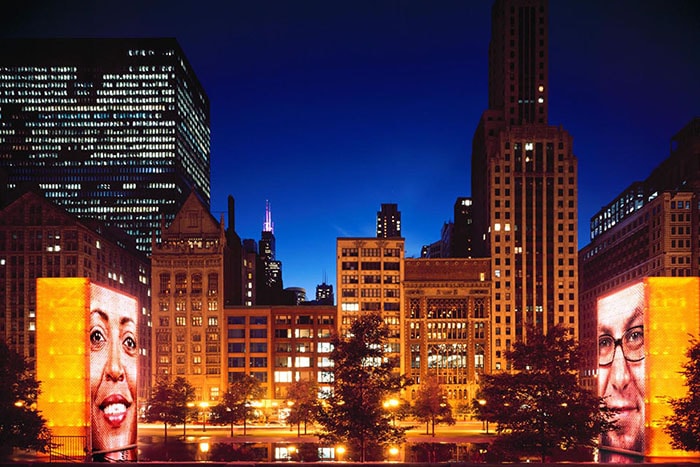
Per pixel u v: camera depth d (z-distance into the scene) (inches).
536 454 2117.4
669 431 2368.4
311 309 7239.2
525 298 7790.4
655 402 3063.5
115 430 3265.3
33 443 2309.3
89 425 3004.4
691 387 2374.5
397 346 7175.2
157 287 7244.1
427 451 3794.3
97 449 3088.1
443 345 7155.5
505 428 2149.4
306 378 7121.1
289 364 7155.5
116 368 3304.6
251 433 5044.3
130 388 3444.9
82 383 3006.9
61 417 2987.2
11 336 6702.8
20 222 6860.2
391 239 7327.8
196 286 7234.3
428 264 7308.1
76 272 6791.3
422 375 7076.8
